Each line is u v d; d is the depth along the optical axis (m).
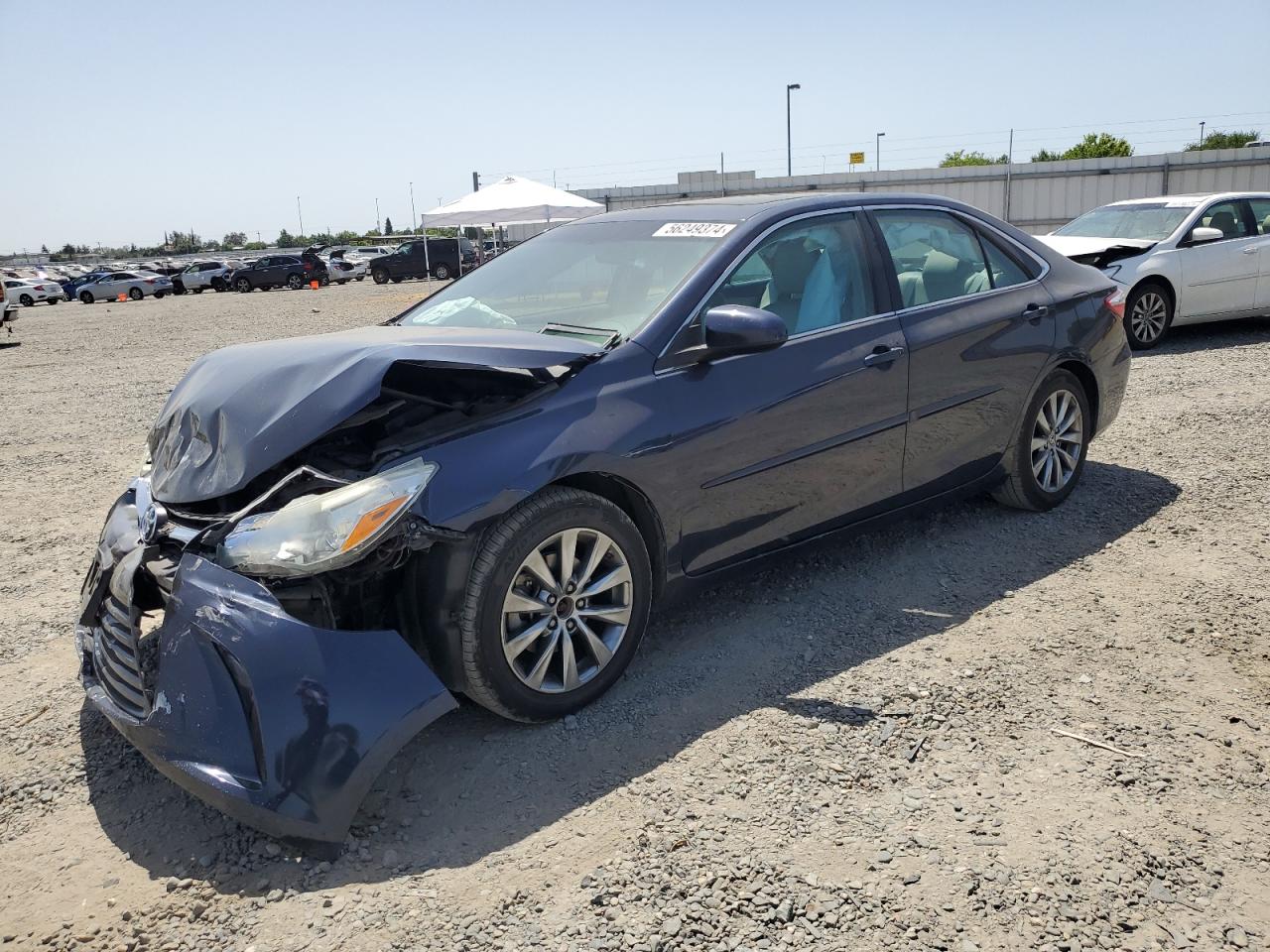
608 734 3.11
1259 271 10.06
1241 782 2.75
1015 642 3.63
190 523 3.03
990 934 2.22
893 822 2.63
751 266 3.75
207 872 2.58
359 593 2.92
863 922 2.27
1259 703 3.16
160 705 2.69
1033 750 2.94
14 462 7.71
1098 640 3.62
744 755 2.96
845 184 30.52
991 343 4.40
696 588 3.59
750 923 2.28
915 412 4.11
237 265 48.06
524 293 4.04
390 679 2.66
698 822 2.66
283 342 3.60
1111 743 2.96
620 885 2.43
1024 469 4.72
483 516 2.88
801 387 3.69
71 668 3.86
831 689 3.33
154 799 2.92
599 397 3.24
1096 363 4.93
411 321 4.19
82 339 20.55
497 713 3.06
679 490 3.38
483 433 3.04
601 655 3.24
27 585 4.85
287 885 2.50
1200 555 4.37
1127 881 2.37
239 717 2.60
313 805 2.52
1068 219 29.42
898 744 2.99
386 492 2.74
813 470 3.79
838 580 4.26
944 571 4.30
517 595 3.00
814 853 2.52
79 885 2.55
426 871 2.53
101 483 6.94
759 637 3.75
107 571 3.15
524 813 2.74
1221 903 2.29
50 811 2.90
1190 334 10.83
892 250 4.22
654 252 3.89
